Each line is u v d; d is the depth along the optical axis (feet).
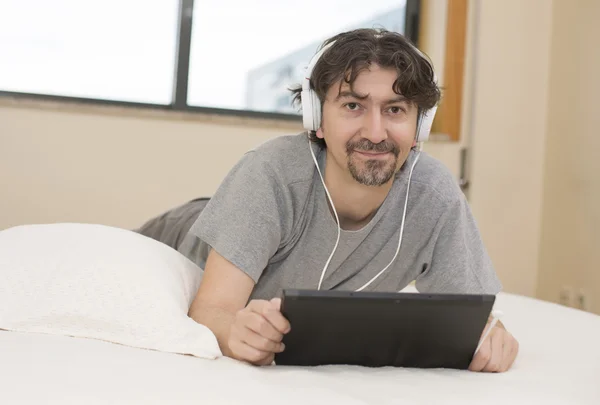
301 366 3.56
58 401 2.52
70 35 9.94
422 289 4.75
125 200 9.68
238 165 4.41
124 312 3.64
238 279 4.03
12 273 3.80
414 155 4.54
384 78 3.86
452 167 11.07
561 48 11.02
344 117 3.93
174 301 3.76
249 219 4.09
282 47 10.88
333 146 4.02
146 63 10.24
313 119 4.14
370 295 3.27
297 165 4.27
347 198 4.28
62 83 9.94
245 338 3.46
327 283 4.68
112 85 10.14
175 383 2.84
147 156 9.76
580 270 10.21
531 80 11.25
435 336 3.55
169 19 10.30
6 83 9.75
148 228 6.49
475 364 3.72
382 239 4.50
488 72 11.12
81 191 9.51
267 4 10.81
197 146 9.96
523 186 11.24
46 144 9.37
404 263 4.65
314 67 4.03
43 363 2.93
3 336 3.42
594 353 4.28
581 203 10.30
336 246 4.39
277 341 3.43
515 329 4.99
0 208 9.23
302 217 4.33
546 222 11.13
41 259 3.88
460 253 4.49
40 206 9.36
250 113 10.57
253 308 3.45
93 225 4.37
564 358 4.11
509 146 11.19
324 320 3.33
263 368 3.43
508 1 11.18
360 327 3.40
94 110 9.49
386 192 4.32
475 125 11.06
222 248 4.05
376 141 3.89
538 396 3.13
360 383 3.17
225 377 3.03
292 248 4.46
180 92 10.30
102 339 3.60
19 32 9.77
